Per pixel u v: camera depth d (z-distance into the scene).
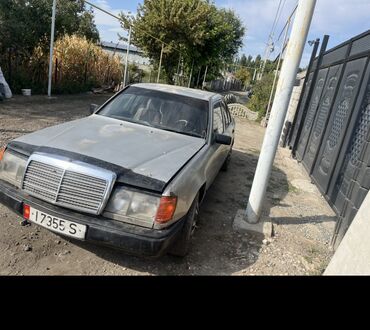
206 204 4.91
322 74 8.70
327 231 4.72
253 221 4.24
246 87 79.56
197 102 4.39
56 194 2.60
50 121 8.13
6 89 10.41
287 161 9.09
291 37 3.70
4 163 2.94
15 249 2.92
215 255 3.49
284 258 3.67
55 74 13.80
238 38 42.47
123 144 3.19
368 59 5.33
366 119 4.86
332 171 5.89
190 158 3.27
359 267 2.55
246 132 13.23
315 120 8.16
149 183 2.59
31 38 12.63
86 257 3.02
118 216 2.59
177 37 24.50
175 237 2.71
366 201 2.84
